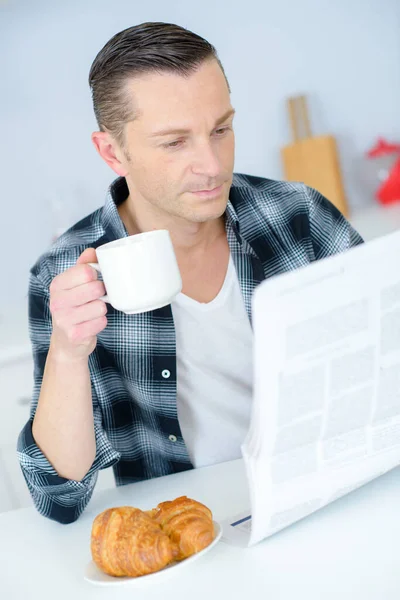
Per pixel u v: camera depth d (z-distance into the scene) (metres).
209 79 1.06
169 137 1.07
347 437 0.89
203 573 0.85
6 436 2.04
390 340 0.84
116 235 1.29
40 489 1.07
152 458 1.34
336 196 2.75
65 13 2.51
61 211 2.58
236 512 1.00
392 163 2.91
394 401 0.90
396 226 2.39
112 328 1.26
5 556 1.00
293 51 2.77
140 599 0.82
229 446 1.31
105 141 1.21
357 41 2.84
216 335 1.30
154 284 0.92
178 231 1.24
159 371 1.27
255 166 2.79
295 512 0.89
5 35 2.47
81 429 1.07
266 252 1.37
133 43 1.07
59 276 0.97
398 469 1.03
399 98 2.91
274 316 0.75
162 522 0.88
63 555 0.98
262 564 0.85
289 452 0.85
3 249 2.55
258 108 2.76
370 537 0.86
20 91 2.51
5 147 2.52
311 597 0.77
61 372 1.05
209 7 2.65
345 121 2.87
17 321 2.31
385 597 0.75
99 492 1.18
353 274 0.78
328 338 0.79
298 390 0.80
